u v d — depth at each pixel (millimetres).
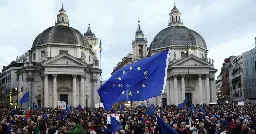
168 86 76562
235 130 16828
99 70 77812
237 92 98312
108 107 10688
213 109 41938
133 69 10703
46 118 27219
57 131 16609
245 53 86688
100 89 10961
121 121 20406
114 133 14414
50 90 70875
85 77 73562
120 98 10656
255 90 81562
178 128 14930
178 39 80500
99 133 17328
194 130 14742
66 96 72312
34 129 17141
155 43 84000
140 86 10414
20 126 18766
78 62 70375
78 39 77312
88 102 76375
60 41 75312
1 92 106438
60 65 69125
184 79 76688
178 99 76188
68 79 72562
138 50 99375
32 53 79438
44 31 79250
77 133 13023
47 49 74688
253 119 21953
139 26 101875
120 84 10773
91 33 103625
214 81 80000
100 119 24062
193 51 80312
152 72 10336
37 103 74438
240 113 29922
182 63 74188
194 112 31422
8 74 101500
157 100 78000
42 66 68625
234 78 102375
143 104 72062
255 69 75625
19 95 78750
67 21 82312
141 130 16891
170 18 87812
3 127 15430
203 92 75875
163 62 10211
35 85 75062
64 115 29844
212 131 18312
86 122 19844
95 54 101000
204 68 74562
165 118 20438
